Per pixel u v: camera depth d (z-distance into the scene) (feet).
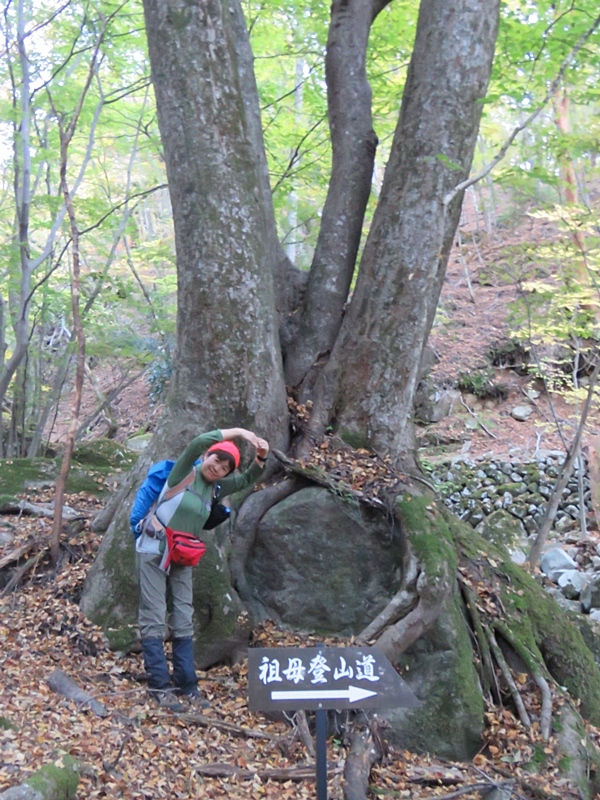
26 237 25.27
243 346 16.10
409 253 16.90
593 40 19.98
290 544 16.30
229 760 11.98
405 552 15.40
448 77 16.87
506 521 29.35
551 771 13.67
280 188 28.76
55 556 17.78
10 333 39.04
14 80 28.07
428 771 13.08
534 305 31.14
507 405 42.63
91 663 14.71
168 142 16.01
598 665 17.99
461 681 14.53
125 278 38.75
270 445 16.66
